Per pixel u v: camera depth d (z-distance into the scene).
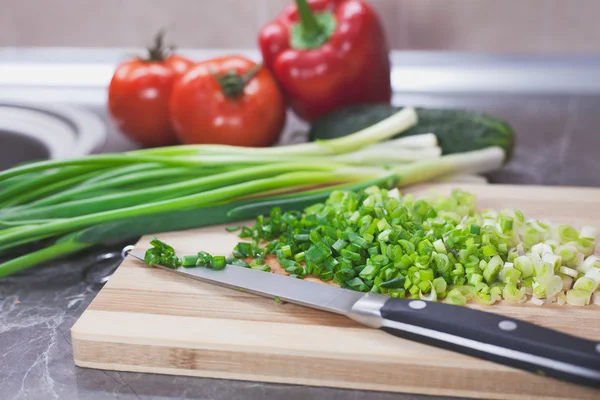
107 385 0.50
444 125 0.67
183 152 0.63
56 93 0.84
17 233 0.56
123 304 0.52
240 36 0.82
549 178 0.68
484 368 0.48
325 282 0.54
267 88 0.68
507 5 0.80
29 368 0.51
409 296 0.53
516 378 0.48
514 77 0.83
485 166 0.66
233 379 0.50
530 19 0.80
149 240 0.58
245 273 0.54
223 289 0.53
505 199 0.62
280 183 0.61
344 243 0.55
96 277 0.57
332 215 0.57
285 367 0.50
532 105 0.80
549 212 0.60
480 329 0.48
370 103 0.73
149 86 0.69
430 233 0.55
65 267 0.58
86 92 0.84
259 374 0.50
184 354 0.50
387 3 0.81
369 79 0.72
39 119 0.78
